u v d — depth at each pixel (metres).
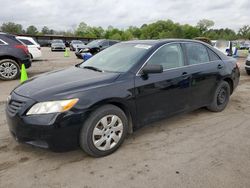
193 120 4.59
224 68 4.93
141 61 3.64
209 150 3.47
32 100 2.93
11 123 3.06
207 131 4.11
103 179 2.80
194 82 4.27
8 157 3.22
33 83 3.39
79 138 3.06
